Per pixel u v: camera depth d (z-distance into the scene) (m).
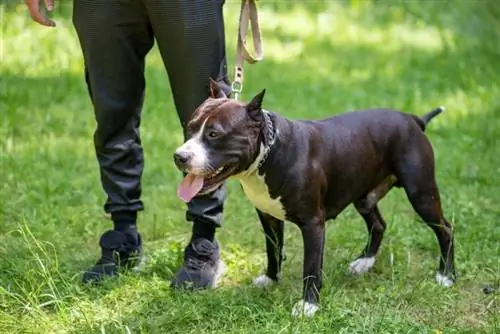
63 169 8.66
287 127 5.52
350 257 6.66
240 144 5.21
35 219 7.39
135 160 6.34
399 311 5.83
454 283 6.30
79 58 12.73
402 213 7.74
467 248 6.82
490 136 9.88
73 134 9.80
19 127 9.80
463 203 7.81
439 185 8.34
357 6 18.31
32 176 8.35
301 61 13.94
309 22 17.11
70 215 7.52
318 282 5.70
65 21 14.21
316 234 5.65
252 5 5.96
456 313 5.88
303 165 5.54
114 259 6.30
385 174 6.20
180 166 5.14
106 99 6.07
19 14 14.29
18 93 10.98
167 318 5.57
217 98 5.44
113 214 6.39
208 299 5.81
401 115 6.20
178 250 6.61
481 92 11.84
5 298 5.88
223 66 5.99
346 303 5.84
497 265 6.60
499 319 5.68
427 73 13.12
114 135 6.21
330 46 15.17
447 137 9.94
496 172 8.75
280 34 15.90
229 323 5.57
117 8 5.84
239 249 6.93
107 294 6.00
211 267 6.21
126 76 6.05
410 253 6.88
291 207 5.57
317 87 12.22
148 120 10.20
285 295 6.00
